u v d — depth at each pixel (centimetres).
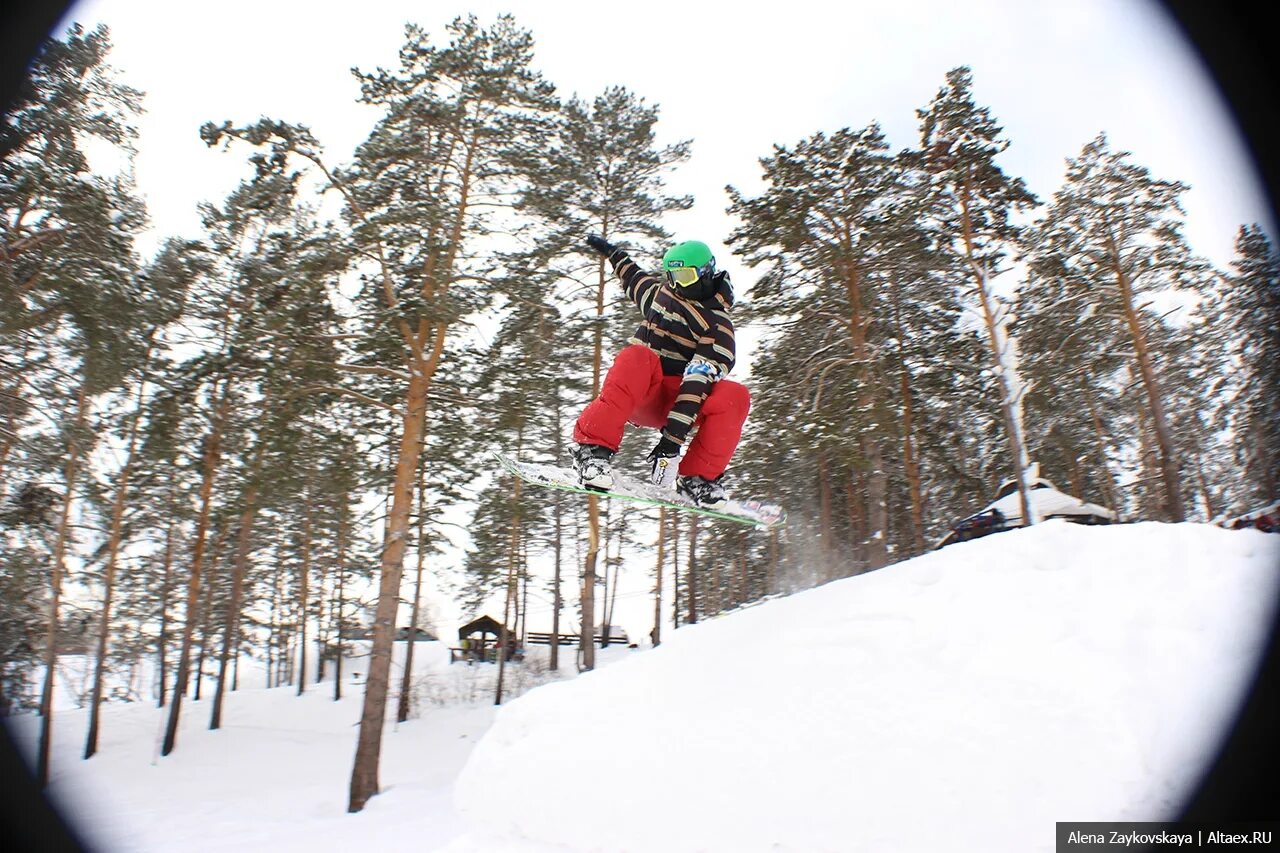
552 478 430
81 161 1497
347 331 1542
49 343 1631
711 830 384
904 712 401
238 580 2600
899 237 1828
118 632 2909
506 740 492
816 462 1831
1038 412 2359
